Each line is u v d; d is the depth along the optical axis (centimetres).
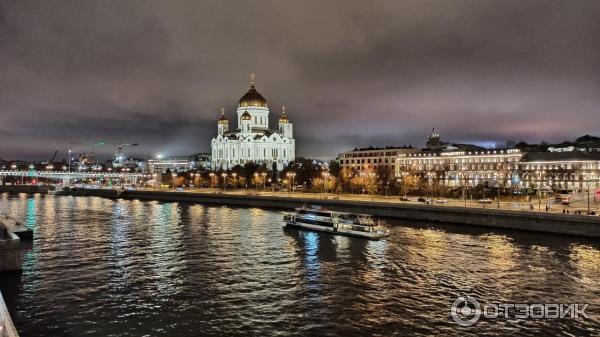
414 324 4988
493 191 16762
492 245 9012
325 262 7694
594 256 7969
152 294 5959
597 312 5350
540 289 6153
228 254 8350
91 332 4762
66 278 6669
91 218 14188
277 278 6706
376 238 9838
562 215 10012
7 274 6850
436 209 12381
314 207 15150
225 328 4866
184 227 11881
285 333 4744
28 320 5069
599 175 19412
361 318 5144
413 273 6944
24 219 13938
